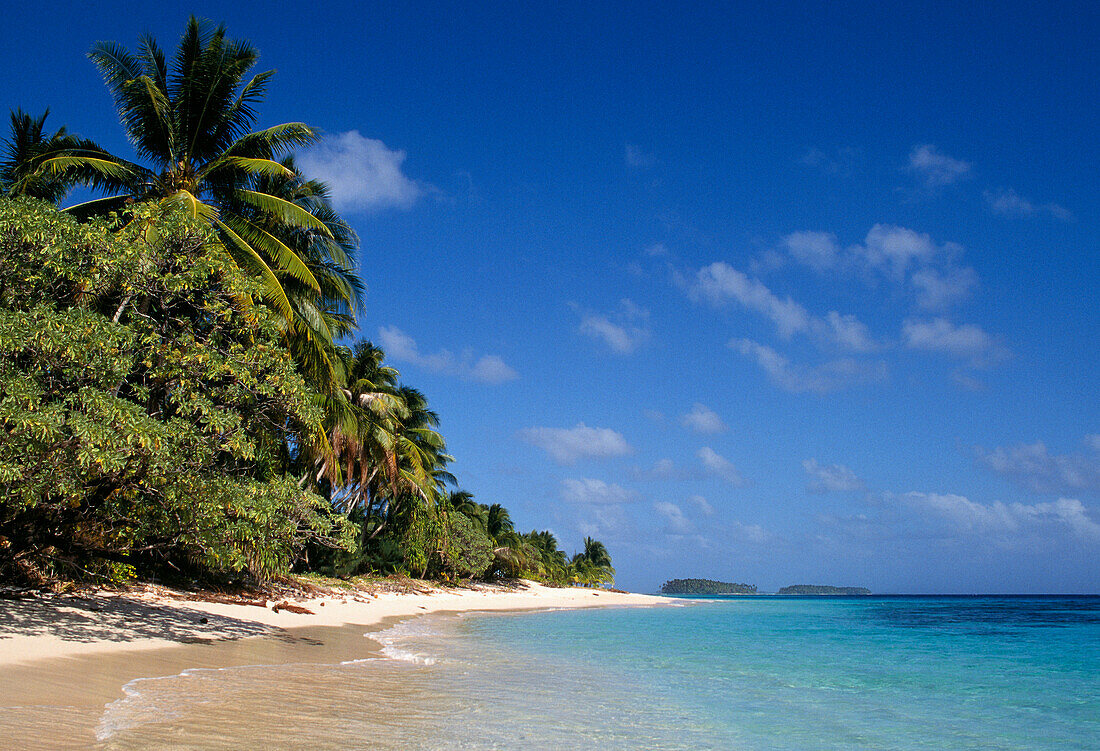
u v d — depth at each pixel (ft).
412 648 52.29
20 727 19.85
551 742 24.14
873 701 38.65
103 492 39.24
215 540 41.78
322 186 77.25
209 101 66.13
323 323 71.92
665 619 123.13
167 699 25.71
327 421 85.35
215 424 39.24
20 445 31.96
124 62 65.46
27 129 75.61
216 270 44.11
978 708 37.68
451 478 171.53
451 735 23.95
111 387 38.06
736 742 26.66
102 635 38.11
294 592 81.51
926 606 264.11
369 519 151.23
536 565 273.95
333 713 25.81
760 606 239.09
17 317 33.91
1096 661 61.72
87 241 40.24
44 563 45.11
